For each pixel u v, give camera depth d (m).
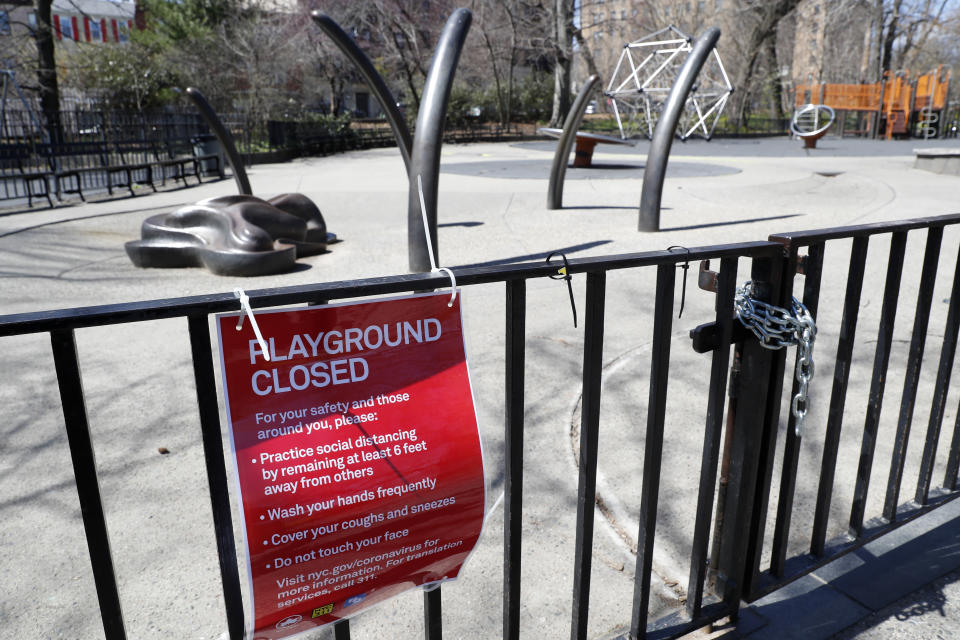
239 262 7.06
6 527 2.72
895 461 2.42
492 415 3.65
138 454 3.29
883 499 2.79
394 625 2.16
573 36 35.75
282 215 7.83
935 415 2.49
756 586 2.08
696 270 6.79
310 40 33.84
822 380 3.96
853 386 3.89
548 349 4.64
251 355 1.25
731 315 1.76
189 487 2.99
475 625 2.15
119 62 30.98
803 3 40.09
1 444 3.42
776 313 1.78
